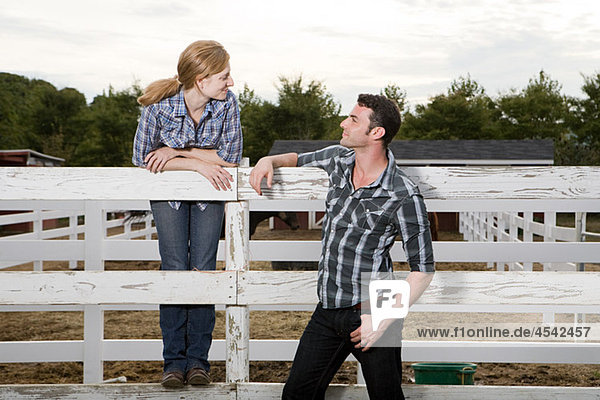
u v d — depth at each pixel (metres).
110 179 3.37
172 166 3.35
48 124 62.44
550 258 5.05
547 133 51.16
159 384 3.39
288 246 4.91
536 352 4.41
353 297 2.80
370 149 2.80
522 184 3.32
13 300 3.38
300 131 52.53
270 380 5.41
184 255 3.46
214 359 4.63
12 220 10.42
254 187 3.22
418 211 2.76
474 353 4.42
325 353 2.88
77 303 3.39
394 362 2.84
